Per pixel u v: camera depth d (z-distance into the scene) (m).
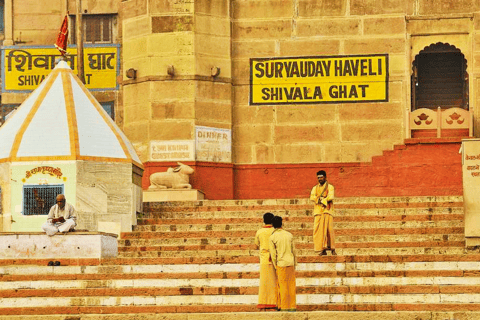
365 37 28.20
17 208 21.97
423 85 29.27
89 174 22.14
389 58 28.11
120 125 29.83
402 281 18.22
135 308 17.69
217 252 20.25
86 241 20.11
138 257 20.50
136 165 23.05
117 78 29.89
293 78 28.33
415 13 28.14
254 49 28.45
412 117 27.84
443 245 20.58
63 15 30.53
